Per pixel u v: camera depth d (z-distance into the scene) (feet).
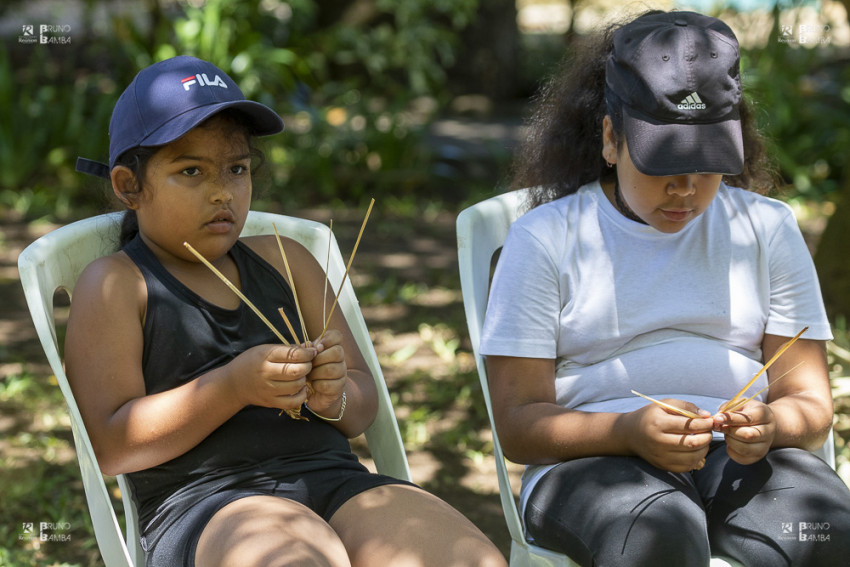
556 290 7.45
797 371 7.49
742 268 7.55
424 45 39.06
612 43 7.77
